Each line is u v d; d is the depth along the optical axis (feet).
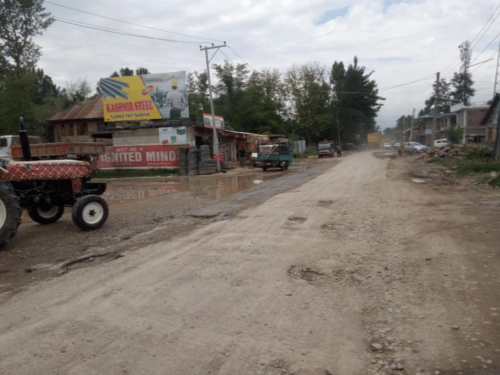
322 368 9.93
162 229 26.71
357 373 9.71
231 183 61.93
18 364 10.36
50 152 72.59
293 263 18.13
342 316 12.70
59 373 9.91
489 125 120.98
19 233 27.73
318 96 213.66
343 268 17.29
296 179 60.80
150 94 90.58
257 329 11.94
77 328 12.30
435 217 26.73
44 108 147.33
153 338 11.52
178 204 39.50
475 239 20.74
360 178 55.16
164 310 13.43
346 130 240.53
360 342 11.11
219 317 12.79
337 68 249.34
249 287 15.33
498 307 12.86
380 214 28.48
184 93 89.35
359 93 234.58
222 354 10.60
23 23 128.36
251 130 169.17
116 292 15.25
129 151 90.74
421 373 9.59
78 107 147.23
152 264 18.67
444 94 233.14
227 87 163.02
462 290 14.34
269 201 36.73
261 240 22.31
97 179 82.48
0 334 12.14
